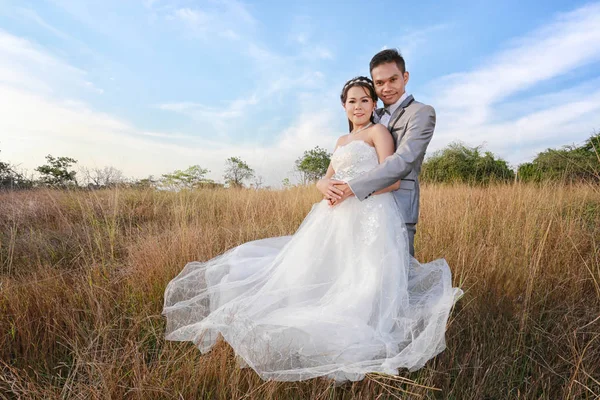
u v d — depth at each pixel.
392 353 1.84
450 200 6.13
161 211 6.82
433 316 1.96
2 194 6.93
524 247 3.54
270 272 2.54
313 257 2.35
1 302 2.56
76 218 5.69
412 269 2.45
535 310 2.73
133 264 3.45
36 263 3.65
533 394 1.94
